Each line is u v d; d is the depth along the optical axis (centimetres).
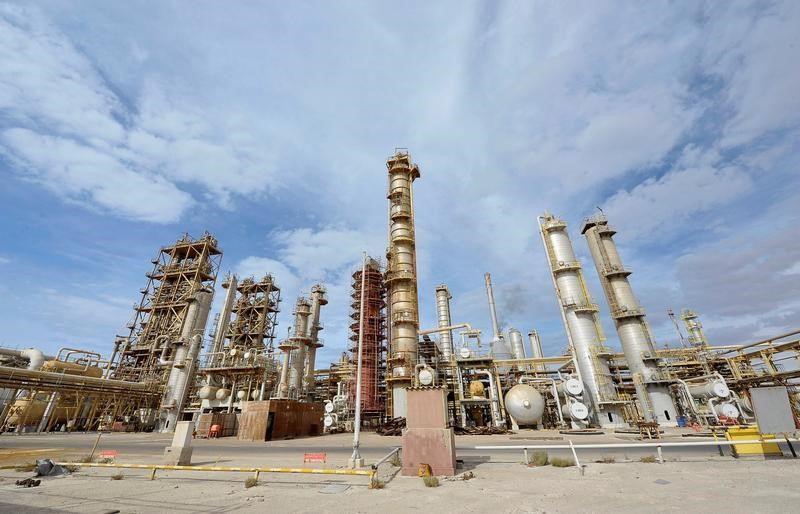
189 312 6450
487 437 3453
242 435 3672
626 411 4794
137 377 6744
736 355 5119
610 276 5188
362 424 5828
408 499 1007
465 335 5266
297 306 7950
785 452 1620
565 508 869
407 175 6431
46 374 4378
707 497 922
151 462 1905
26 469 1622
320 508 930
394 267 5631
